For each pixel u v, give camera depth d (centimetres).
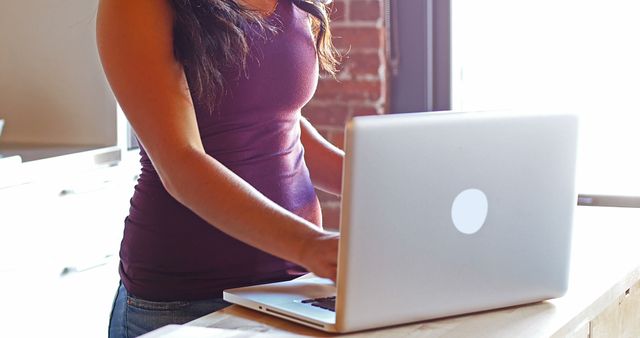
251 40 156
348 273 131
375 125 128
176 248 160
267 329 139
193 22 148
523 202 145
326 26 175
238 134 158
